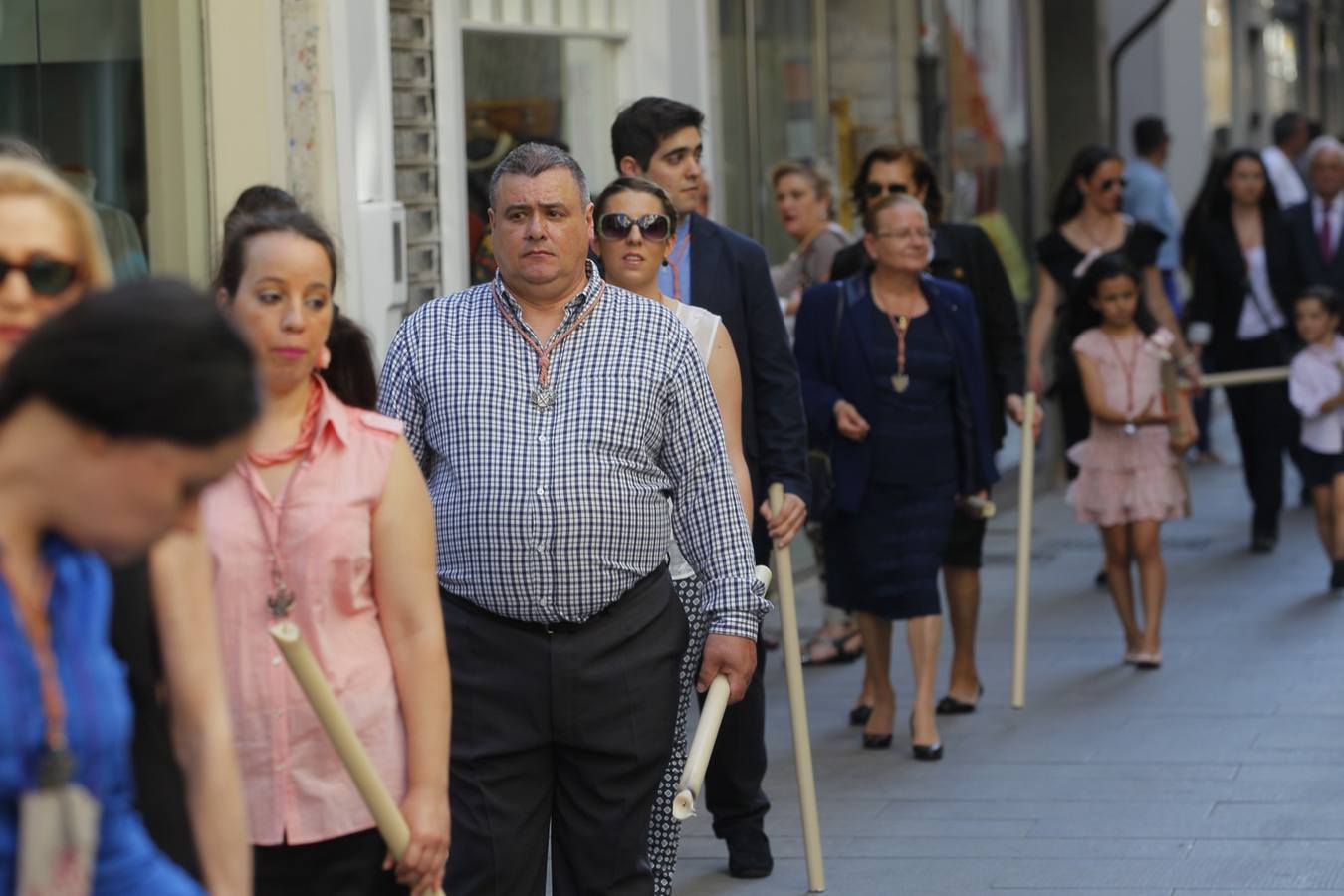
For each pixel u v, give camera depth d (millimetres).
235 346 4051
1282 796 11914
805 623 18125
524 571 7699
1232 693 14812
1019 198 26172
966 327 13258
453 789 7859
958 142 23828
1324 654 16109
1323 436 18828
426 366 7938
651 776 7980
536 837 7945
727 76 18688
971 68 24375
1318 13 53656
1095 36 28609
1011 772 12766
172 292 4035
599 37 16734
